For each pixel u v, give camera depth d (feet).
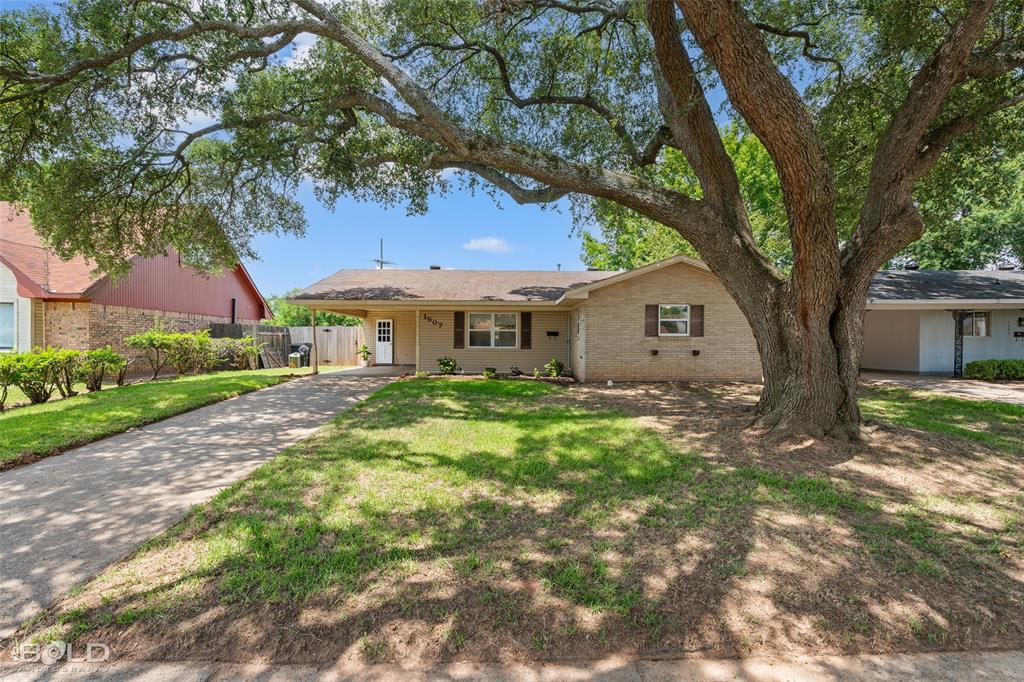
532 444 18.21
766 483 13.75
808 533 10.53
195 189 33.37
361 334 72.95
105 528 11.03
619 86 31.71
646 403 29.14
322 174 33.53
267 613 7.72
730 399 31.07
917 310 51.13
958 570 9.13
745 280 20.51
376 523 11.00
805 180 16.07
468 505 12.10
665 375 42.60
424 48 30.99
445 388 36.04
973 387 37.65
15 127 25.90
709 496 12.72
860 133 30.12
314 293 46.21
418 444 18.25
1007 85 22.40
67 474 15.14
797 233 17.29
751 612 7.84
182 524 11.20
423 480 14.03
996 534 10.62
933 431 20.01
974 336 50.67
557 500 12.50
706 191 21.58
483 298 45.70
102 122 27.71
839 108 27.81
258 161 29.81
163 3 23.40
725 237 20.57
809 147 15.51
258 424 22.86
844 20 25.67
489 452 17.07
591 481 13.97
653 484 13.70
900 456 16.34
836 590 8.43
